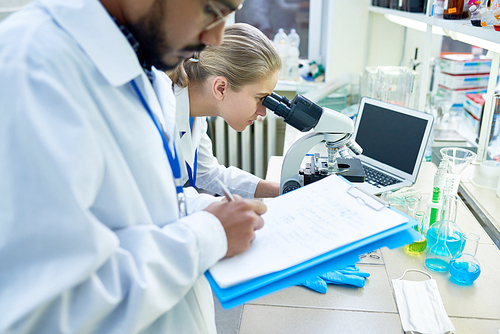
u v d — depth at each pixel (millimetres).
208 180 1603
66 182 514
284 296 1195
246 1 3242
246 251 794
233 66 1214
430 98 2754
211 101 1311
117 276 594
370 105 1988
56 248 524
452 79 2588
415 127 1760
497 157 1803
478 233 1435
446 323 1051
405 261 1325
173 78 1196
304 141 1346
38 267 522
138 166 671
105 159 596
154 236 654
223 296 695
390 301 1163
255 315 1127
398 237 828
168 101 879
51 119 529
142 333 726
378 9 2379
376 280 1247
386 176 1821
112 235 578
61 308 543
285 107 1259
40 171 511
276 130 3184
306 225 871
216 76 1247
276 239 829
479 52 2740
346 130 1268
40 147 511
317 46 3320
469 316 1088
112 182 608
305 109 1244
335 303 1162
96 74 627
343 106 2775
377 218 863
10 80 522
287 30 3330
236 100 1272
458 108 2656
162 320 749
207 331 892
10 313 499
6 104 515
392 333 1055
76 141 531
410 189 1688
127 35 695
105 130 601
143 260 617
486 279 1221
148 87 742
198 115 1368
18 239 512
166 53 720
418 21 1844
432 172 1918
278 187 1522
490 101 1895
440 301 1129
